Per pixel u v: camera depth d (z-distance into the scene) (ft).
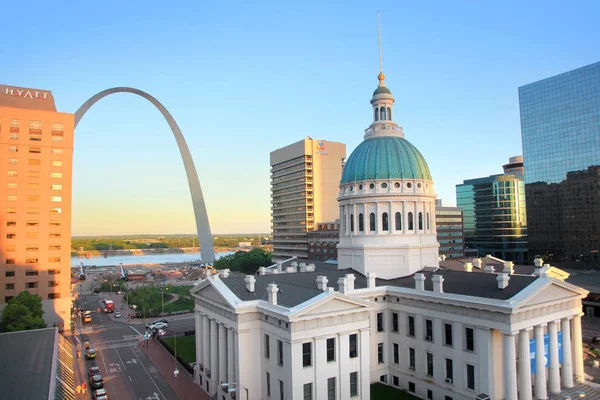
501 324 179.11
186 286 645.92
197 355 250.57
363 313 198.29
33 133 413.80
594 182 556.51
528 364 183.93
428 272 252.83
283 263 350.43
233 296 208.33
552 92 604.90
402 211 266.77
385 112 293.23
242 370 198.18
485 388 183.32
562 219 591.37
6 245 397.60
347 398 191.83
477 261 313.32
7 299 394.73
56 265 412.36
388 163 269.23
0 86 429.38
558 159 595.88
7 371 164.96
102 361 294.66
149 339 352.08
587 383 205.87
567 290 199.52
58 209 417.90
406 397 211.41
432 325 209.97
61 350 233.76
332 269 291.99
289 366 179.63
